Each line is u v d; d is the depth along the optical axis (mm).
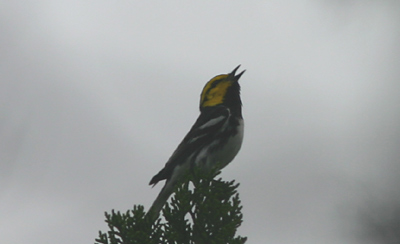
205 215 9258
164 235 9266
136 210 9281
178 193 9383
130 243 9062
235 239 9062
